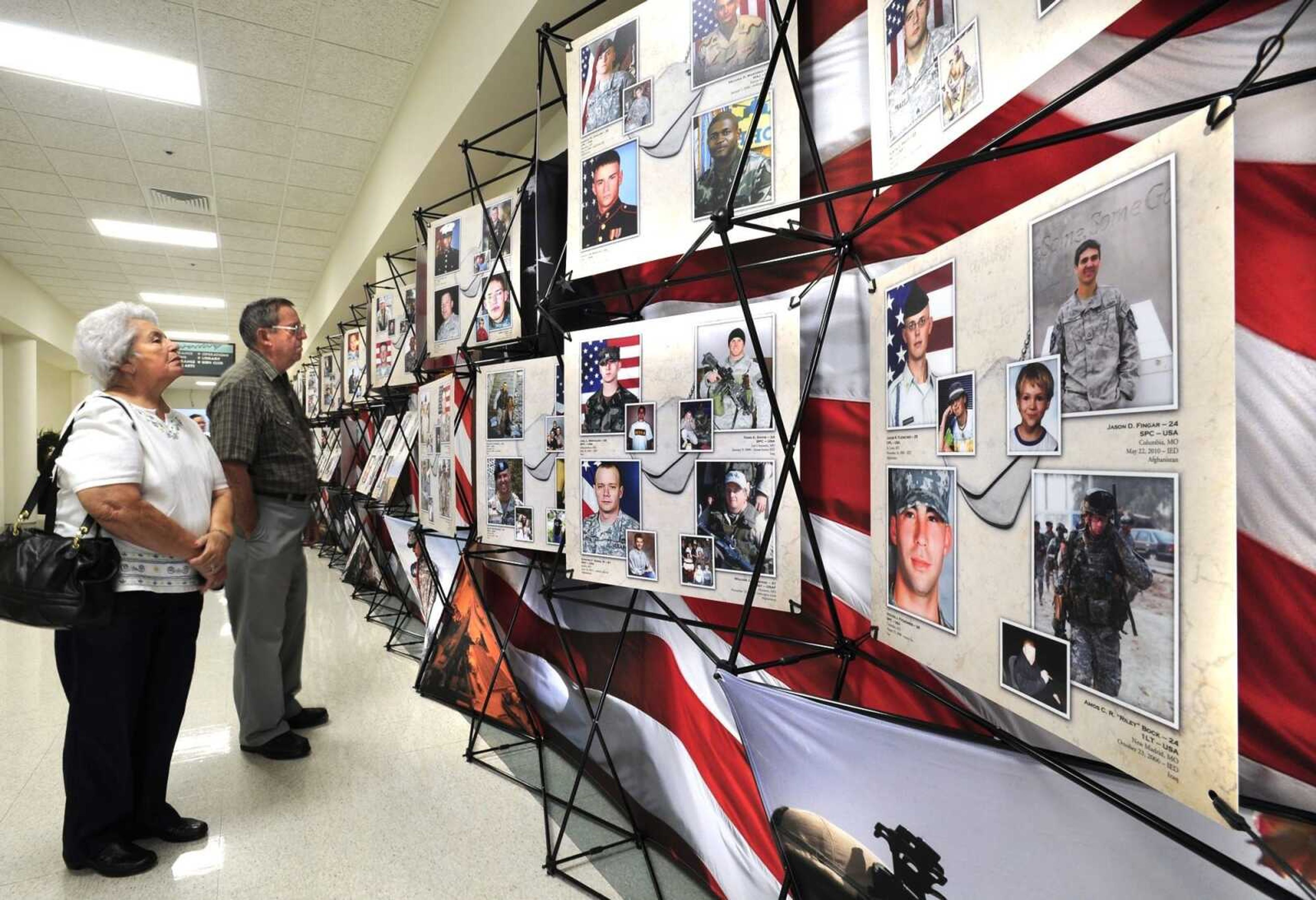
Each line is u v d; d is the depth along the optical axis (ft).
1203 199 1.46
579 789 6.21
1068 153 2.54
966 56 2.52
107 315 5.00
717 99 4.00
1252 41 1.95
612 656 6.20
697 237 4.06
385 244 14.78
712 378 4.04
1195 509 1.48
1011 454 2.12
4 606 4.35
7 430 28.32
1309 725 1.81
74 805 4.88
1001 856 2.09
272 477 6.95
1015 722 2.81
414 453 10.96
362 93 12.47
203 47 11.07
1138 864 1.95
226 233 19.98
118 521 4.58
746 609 3.26
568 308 5.91
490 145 9.98
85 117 13.23
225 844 5.29
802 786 2.68
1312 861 1.79
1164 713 1.56
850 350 3.87
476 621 8.31
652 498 4.32
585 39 4.74
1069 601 1.86
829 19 4.08
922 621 2.64
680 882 4.88
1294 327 1.82
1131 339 1.66
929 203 3.31
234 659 7.34
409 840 5.37
